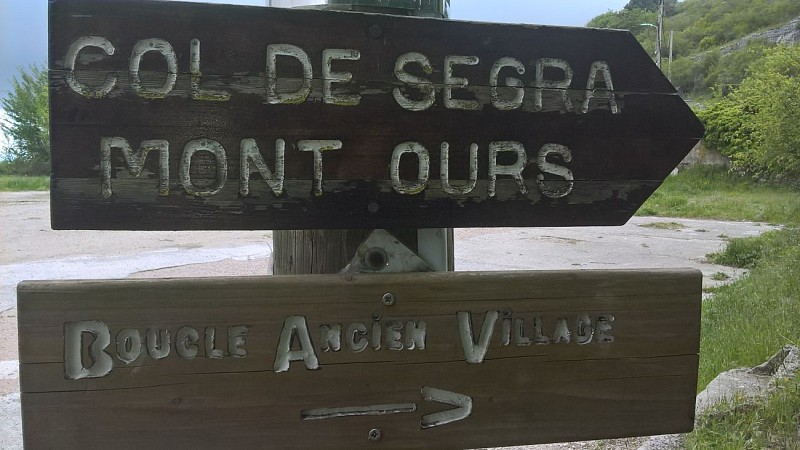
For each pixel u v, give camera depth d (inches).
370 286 56.7
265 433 55.2
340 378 56.3
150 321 53.4
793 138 561.9
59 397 52.3
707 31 2340.1
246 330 54.8
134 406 53.4
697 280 63.0
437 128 58.7
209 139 54.8
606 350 61.3
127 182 53.6
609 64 62.5
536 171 61.2
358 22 56.7
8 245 458.9
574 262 426.0
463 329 58.4
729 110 1077.1
